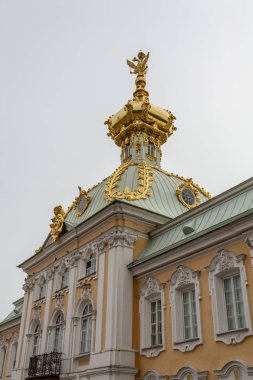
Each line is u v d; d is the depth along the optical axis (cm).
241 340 1410
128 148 3100
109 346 1842
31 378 2239
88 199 2595
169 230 2084
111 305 1933
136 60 3453
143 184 2483
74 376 2020
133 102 3116
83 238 2389
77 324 2172
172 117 3209
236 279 1553
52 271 2603
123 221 2142
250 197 1703
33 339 2636
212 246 1644
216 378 1462
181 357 1633
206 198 2775
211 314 1563
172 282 1791
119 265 2017
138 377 1817
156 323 1866
